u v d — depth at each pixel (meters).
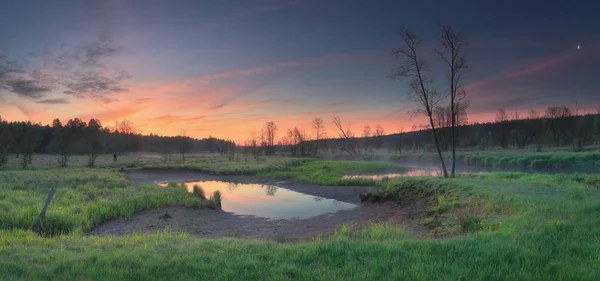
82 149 89.62
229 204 23.25
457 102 27.06
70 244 9.41
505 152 70.88
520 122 111.25
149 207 19.42
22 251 8.16
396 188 22.28
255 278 6.12
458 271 6.09
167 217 17.39
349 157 94.06
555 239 7.93
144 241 10.10
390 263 6.74
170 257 7.64
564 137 85.62
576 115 94.31
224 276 6.20
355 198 25.36
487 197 15.23
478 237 9.09
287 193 29.09
